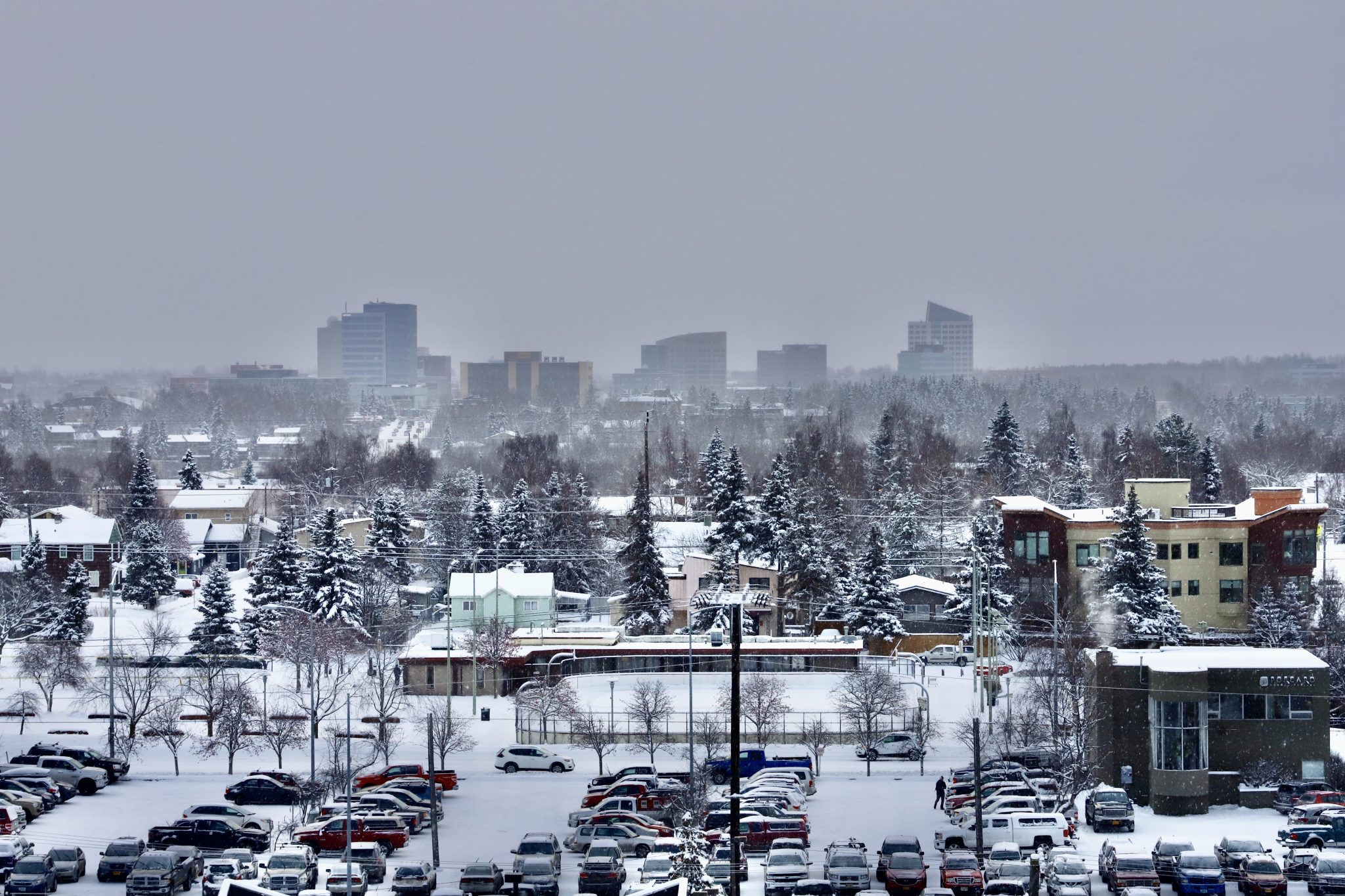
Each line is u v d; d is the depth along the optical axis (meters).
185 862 189.88
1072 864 183.25
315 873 187.75
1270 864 180.38
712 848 193.25
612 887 186.50
